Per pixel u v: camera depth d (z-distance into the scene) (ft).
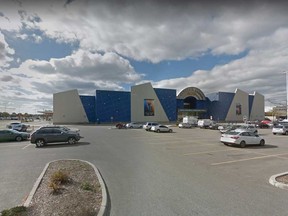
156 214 15.19
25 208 15.17
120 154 40.47
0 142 62.69
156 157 37.65
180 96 241.55
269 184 22.45
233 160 35.76
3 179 23.85
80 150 45.55
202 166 30.96
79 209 15.21
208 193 19.49
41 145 52.60
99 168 28.99
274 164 32.89
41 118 433.89
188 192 19.71
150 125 116.67
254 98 271.08
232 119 250.78
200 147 51.39
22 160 34.91
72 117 188.34
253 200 17.88
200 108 255.70
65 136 55.52
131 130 117.70
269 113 313.53
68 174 24.40
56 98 184.34
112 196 18.58
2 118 397.39
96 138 72.08
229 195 19.02
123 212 15.51
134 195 18.84
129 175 25.46
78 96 191.11
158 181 23.11
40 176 23.82
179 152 43.60
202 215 15.05
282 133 96.48
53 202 16.38
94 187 20.08
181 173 26.68
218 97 245.86
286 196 18.89
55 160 33.50
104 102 193.06
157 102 215.10
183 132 107.24
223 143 57.77
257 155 40.98
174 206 16.56
